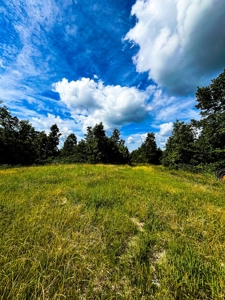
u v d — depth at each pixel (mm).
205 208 4531
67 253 2225
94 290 1760
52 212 3664
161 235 2986
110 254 2314
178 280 1887
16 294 1600
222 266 2172
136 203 4719
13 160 22578
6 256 2074
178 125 27094
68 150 39719
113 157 35312
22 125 30953
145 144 43219
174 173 16078
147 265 2152
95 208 4172
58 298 1567
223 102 17109
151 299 1658
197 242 2814
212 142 17094
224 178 11609
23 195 4918
